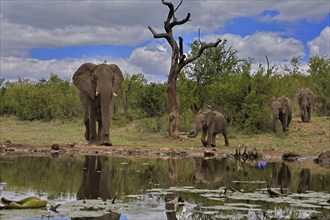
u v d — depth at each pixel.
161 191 11.28
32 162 16.52
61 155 19.36
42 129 33.72
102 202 9.55
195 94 33.88
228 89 30.80
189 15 25.91
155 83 39.22
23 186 11.59
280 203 9.99
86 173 14.12
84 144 22.25
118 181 12.91
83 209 8.91
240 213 8.94
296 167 16.97
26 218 7.92
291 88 37.31
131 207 9.20
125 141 25.28
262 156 20.47
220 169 16.06
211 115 23.42
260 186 12.38
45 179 12.77
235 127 29.92
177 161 18.36
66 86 48.66
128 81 44.19
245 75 31.16
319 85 36.66
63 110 43.88
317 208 9.41
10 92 48.31
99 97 21.42
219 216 8.61
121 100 44.19
